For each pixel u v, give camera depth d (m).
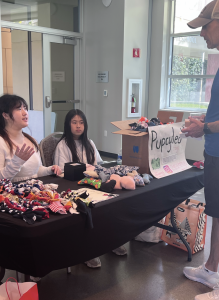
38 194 1.39
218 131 1.69
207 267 1.85
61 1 4.98
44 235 1.15
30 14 4.60
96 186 1.65
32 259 1.15
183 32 4.91
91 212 1.35
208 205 1.82
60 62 5.19
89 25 5.32
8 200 1.27
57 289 1.77
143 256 2.18
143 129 1.94
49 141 2.25
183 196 2.00
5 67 4.52
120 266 2.04
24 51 4.67
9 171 1.59
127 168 1.84
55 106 5.21
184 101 5.07
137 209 1.61
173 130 2.12
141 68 5.19
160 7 5.00
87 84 5.55
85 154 2.19
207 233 2.57
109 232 1.47
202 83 4.80
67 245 1.27
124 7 4.75
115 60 5.02
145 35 5.12
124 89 5.01
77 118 2.09
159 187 1.74
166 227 2.22
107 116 5.31
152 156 1.97
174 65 5.14
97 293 1.74
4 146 1.72
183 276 1.95
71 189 1.64
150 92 5.35
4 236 1.17
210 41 1.76
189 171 2.15
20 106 1.73
